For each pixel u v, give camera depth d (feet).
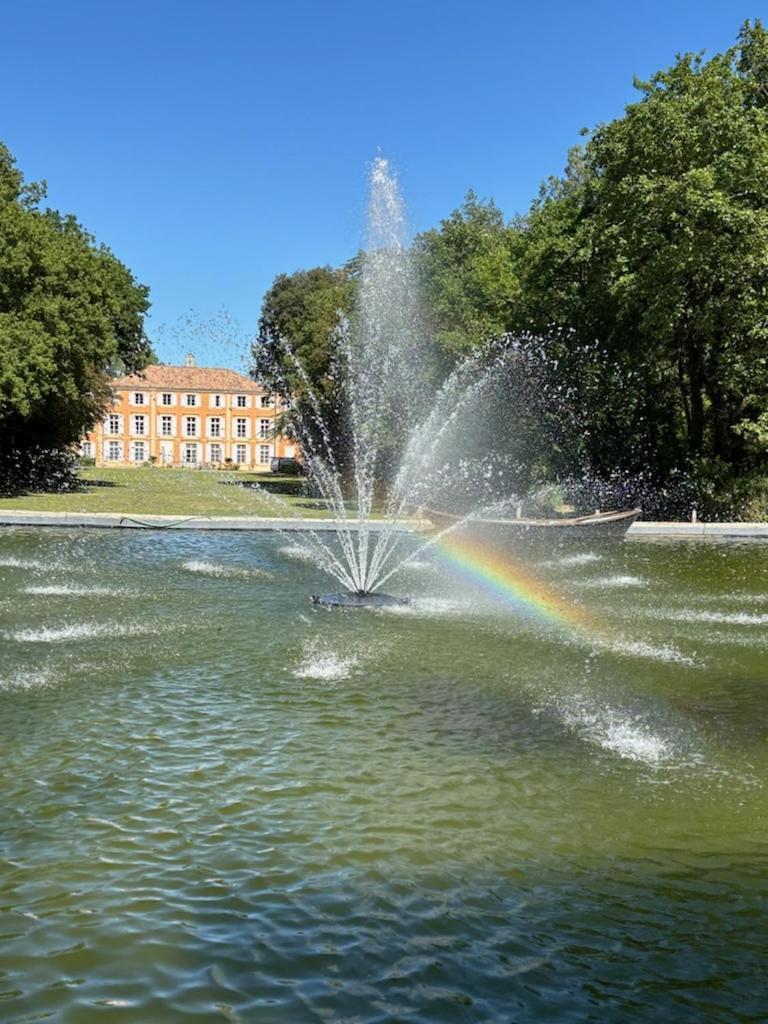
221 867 14.55
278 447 327.88
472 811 17.15
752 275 81.76
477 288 110.73
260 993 11.44
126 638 31.35
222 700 23.95
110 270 145.59
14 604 37.52
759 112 83.66
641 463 99.40
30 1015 10.93
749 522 87.04
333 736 21.25
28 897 13.50
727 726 22.99
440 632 34.04
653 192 80.74
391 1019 10.99
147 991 11.42
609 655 30.83
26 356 101.24
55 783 17.85
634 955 12.47
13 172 123.95
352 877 14.38
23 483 135.23
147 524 73.00
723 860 15.40
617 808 17.52
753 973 12.12
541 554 63.31
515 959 12.30
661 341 91.20
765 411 85.97
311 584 45.06
